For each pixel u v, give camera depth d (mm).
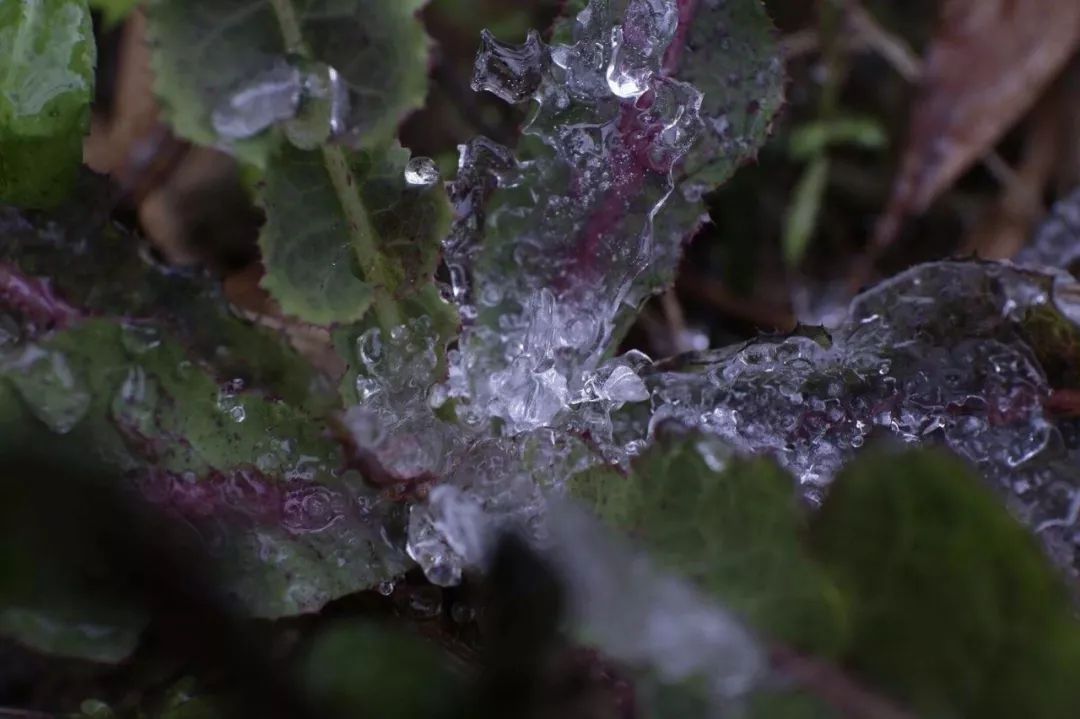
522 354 187
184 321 187
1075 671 159
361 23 184
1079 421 190
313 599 179
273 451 181
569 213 189
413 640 165
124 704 173
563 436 182
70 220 187
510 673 162
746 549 163
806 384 189
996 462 188
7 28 186
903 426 188
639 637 162
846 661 161
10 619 166
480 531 173
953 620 161
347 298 188
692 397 188
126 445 177
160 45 181
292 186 185
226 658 166
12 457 163
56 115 188
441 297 189
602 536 165
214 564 172
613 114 188
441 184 188
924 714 160
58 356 177
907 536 161
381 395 186
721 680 161
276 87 183
